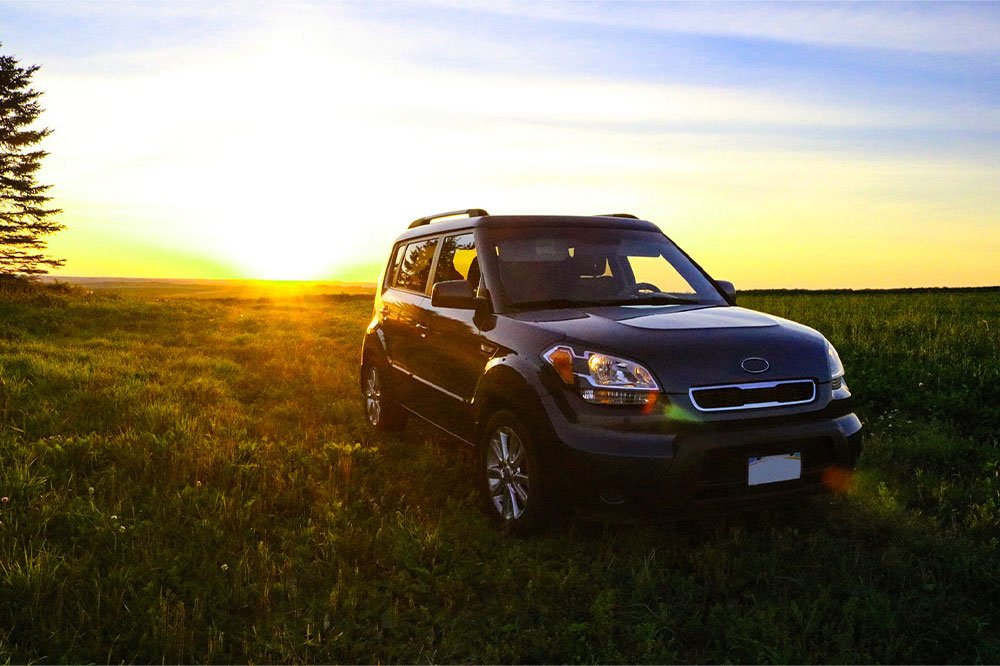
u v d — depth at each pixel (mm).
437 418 5219
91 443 5328
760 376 3561
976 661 2703
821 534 3844
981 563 3484
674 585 3338
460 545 3768
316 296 47969
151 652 2781
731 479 3441
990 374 7578
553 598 3244
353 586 3279
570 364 3637
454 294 4383
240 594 3221
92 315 17984
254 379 9227
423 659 2812
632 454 3350
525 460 3879
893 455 5504
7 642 2748
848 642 2799
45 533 3762
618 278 4781
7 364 8883
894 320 13758
